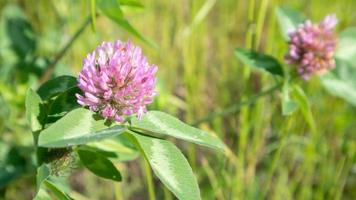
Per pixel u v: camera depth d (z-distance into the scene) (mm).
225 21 580
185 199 223
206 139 242
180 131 240
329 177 462
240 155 427
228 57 572
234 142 492
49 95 262
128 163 470
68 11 507
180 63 548
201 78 519
